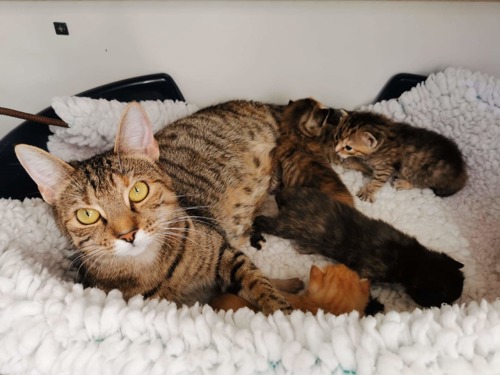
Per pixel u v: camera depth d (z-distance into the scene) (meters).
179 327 0.21
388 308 0.35
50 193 0.26
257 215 0.41
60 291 0.23
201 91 0.44
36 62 0.40
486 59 0.42
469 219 0.40
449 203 0.42
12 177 0.36
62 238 0.32
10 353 0.21
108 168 0.26
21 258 0.26
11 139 0.36
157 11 0.38
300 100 0.44
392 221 0.41
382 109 0.45
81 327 0.22
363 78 0.44
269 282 0.31
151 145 0.28
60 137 0.38
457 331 0.20
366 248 0.35
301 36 0.40
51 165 0.25
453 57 0.42
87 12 0.38
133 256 0.27
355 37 0.41
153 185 0.27
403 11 0.39
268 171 0.44
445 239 0.39
